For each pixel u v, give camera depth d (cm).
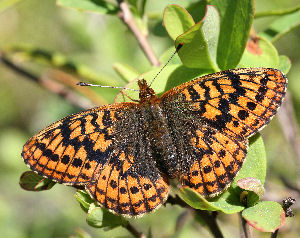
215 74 16
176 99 16
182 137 16
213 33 15
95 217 15
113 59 22
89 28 22
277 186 19
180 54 16
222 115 16
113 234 21
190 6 17
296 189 19
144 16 18
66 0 18
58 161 16
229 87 16
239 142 15
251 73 16
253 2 15
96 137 16
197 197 15
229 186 15
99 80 20
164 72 16
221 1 16
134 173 16
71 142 16
